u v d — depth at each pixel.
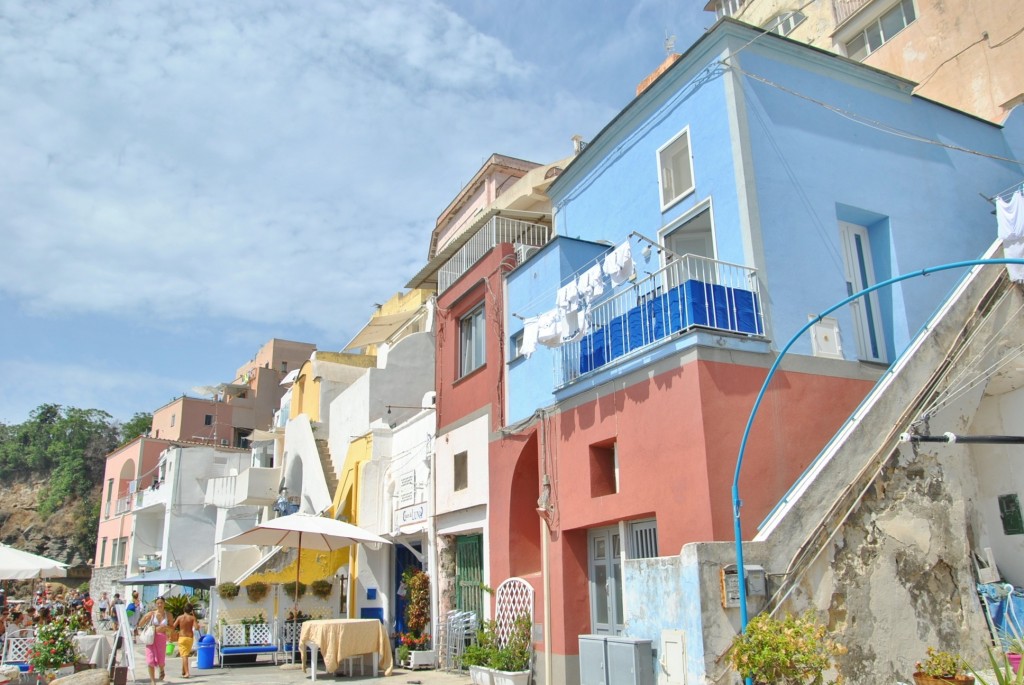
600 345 12.20
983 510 11.26
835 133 12.72
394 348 24.94
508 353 15.42
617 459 11.34
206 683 15.21
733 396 10.12
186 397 56.34
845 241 12.77
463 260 18.66
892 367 10.29
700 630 7.92
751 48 12.33
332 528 17.36
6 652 16.38
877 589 8.87
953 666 8.30
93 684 12.98
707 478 9.60
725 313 10.55
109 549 47.47
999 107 15.98
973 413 10.54
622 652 8.73
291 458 29.88
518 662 12.74
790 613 8.25
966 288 11.05
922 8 17.81
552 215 17.28
